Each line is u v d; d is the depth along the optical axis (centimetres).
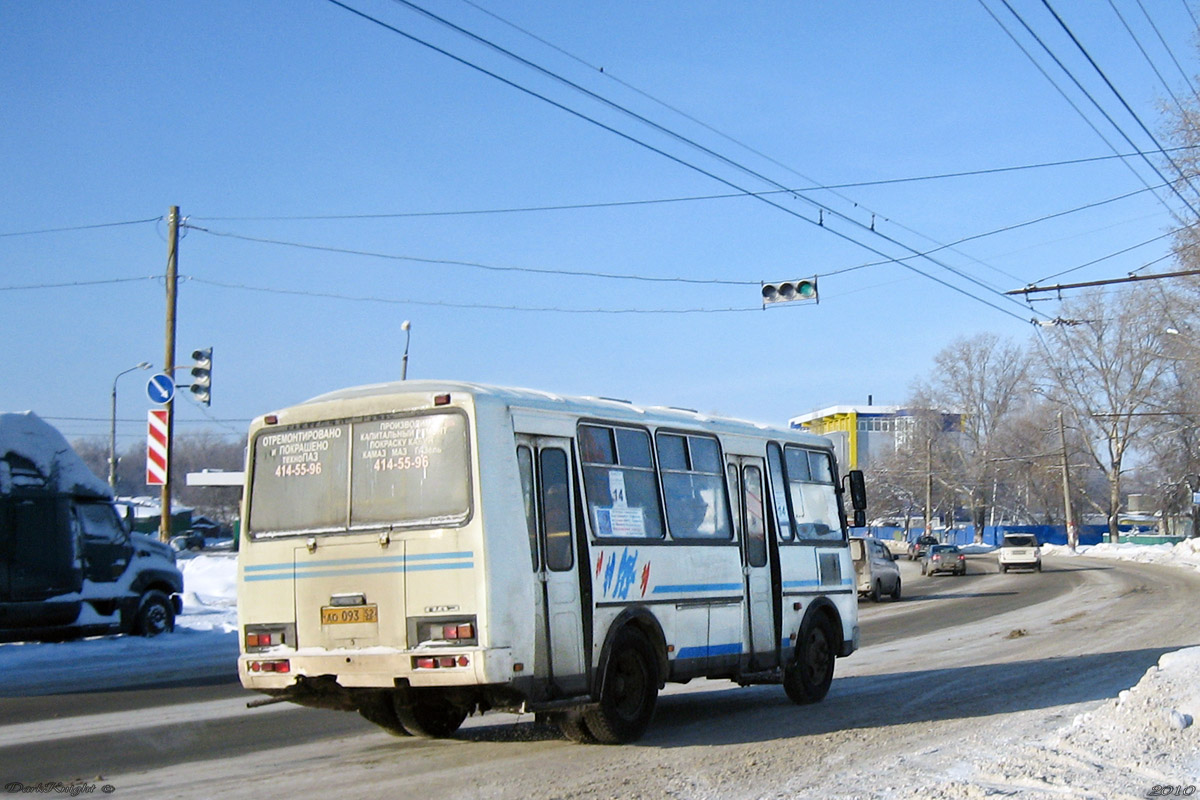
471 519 879
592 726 980
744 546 1202
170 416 2517
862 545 3603
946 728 1060
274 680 927
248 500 971
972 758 884
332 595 916
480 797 785
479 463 888
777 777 837
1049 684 1367
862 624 2612
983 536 9900
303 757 963
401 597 891
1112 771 805
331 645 912
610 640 984
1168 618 2383
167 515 2486
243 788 830
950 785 767
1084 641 1927
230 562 3628
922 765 861
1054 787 755
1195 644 1817
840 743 988
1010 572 5459
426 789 816
